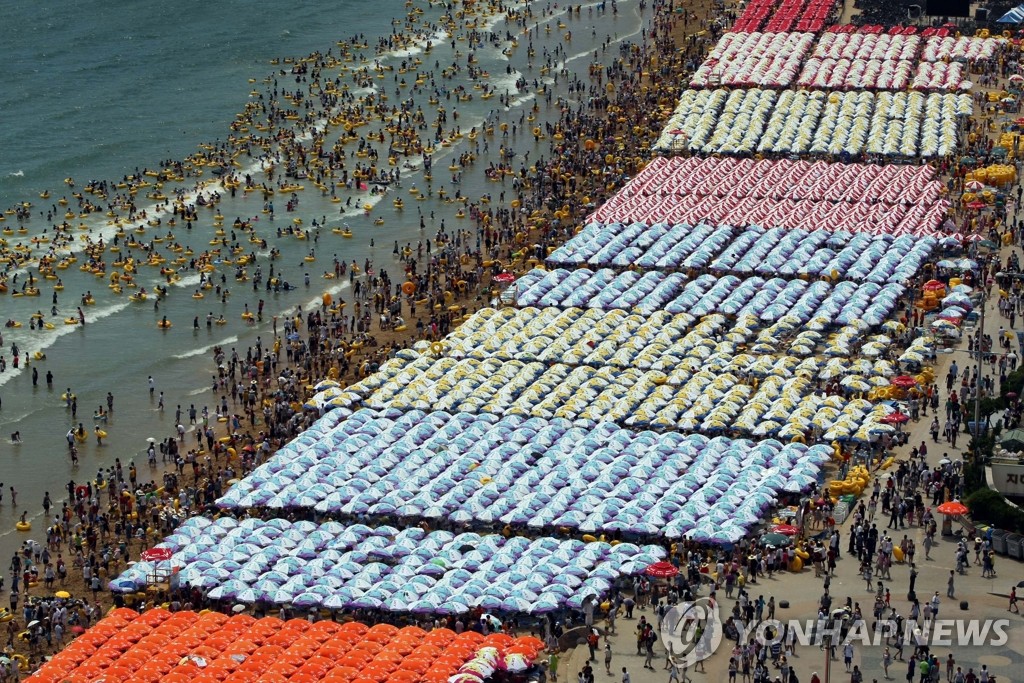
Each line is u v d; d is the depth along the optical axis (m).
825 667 141.25
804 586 157.50
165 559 160.00
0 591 165.62
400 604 154.88
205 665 144.00
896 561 160.75
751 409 190.50
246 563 162.62
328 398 199.25
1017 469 168.38
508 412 193.25
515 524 170.25
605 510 169.38
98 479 186.62
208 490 180.00
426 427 189.88
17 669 148.75
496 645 145.62
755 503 168.38
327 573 160.75
